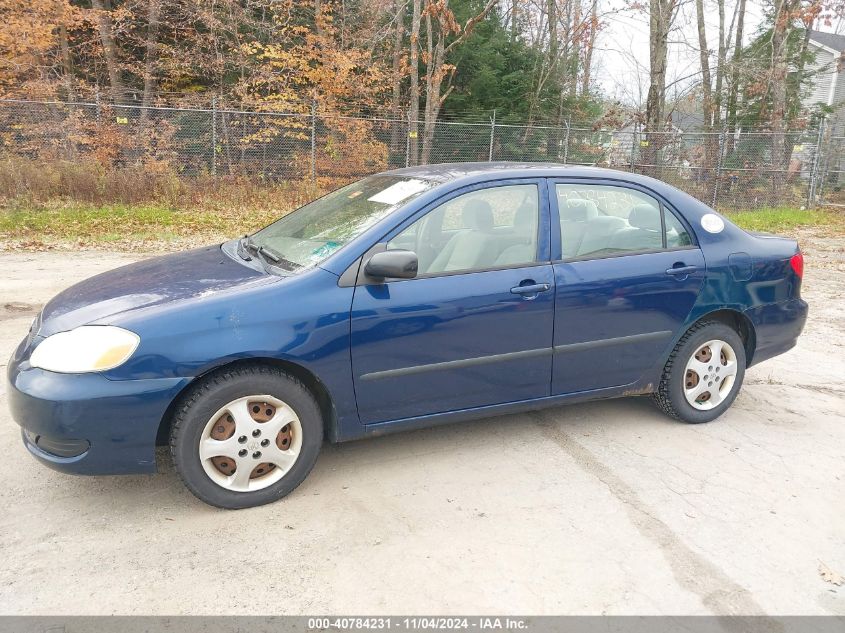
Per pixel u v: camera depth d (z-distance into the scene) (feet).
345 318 10.54
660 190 13.58
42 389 9.38
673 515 10.62
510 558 9.41
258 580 8.82
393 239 11.20
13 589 8.52
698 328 13.71
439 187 11.83
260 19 71.05
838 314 24.18
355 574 8.99
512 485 11.39
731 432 13.78
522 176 12.46
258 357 10.07
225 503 10.30
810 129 69.92
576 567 9.26
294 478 10.72
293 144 57.06
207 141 53.67
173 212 44.52
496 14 78.84
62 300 11.23
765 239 14.65
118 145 49.88
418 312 11.00
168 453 12.34
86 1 66.28
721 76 80.38
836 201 63.57
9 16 54.13
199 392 9.89
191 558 9.25
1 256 29.73
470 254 11.71
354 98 67.77
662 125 64.44
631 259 12.86
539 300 11.92
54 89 55.93
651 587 8.91
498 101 77.61
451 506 10.69
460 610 8.36
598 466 12.14
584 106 81.10
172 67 64.64
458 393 11.73
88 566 9.02
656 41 62.28
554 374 12.48
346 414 10.97
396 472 11.75
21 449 12.19
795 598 8.80
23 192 42.42
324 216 12.87
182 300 10.17
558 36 79.36
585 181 12.97
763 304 14.12
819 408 15.19
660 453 12.73
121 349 9.50
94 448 9.57
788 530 10.34
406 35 74.38
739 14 83.56
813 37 107.34
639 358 13.17
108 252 31.91
